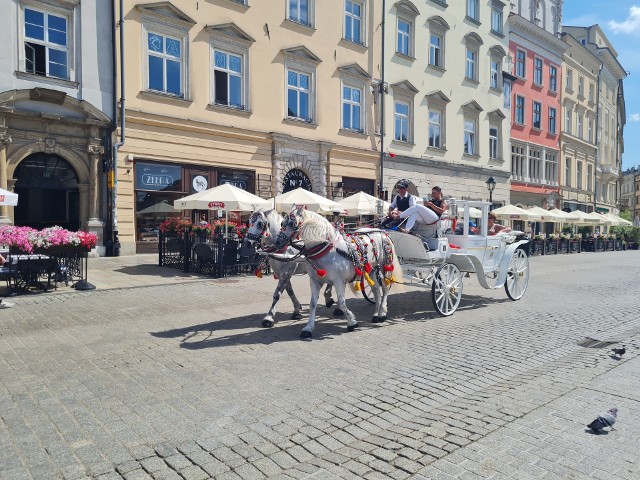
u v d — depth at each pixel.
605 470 3.33
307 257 7.01
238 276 12.99
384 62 24.80
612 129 53.44
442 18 27.88
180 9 17.38
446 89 28.52
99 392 4.70
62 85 15.09
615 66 51.28
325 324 7.84
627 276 16.12
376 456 3.54
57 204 16.36
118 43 16.17
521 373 5.58
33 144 14.61
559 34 40.59
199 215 18.17
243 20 19.20
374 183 24.72
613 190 53.62
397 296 10.91
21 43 14.38
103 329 7.22
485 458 3.50
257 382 5.03
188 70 17.73
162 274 12.92
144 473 3.26
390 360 5.91
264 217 7.64
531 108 36.56
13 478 3.16
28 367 5.44
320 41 21.91
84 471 3.27
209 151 18.36
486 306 9.90
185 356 5.91
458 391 4.93
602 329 7.92
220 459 3.47
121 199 16.27
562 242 29.64
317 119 21.88
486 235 9.81
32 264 9.98
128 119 16.36
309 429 3.97
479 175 31.09
